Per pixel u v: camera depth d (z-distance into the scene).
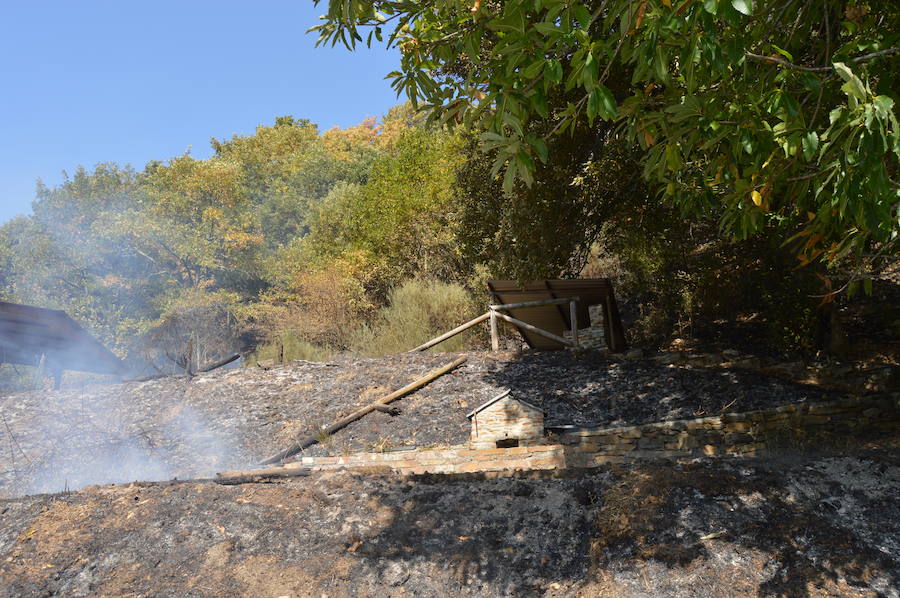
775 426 9.01
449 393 11.05
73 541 5.24
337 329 21.75
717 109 4.23
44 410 11.34
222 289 25.39
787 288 11.72
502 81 4.30
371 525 5.47
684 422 8.91
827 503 5.25
